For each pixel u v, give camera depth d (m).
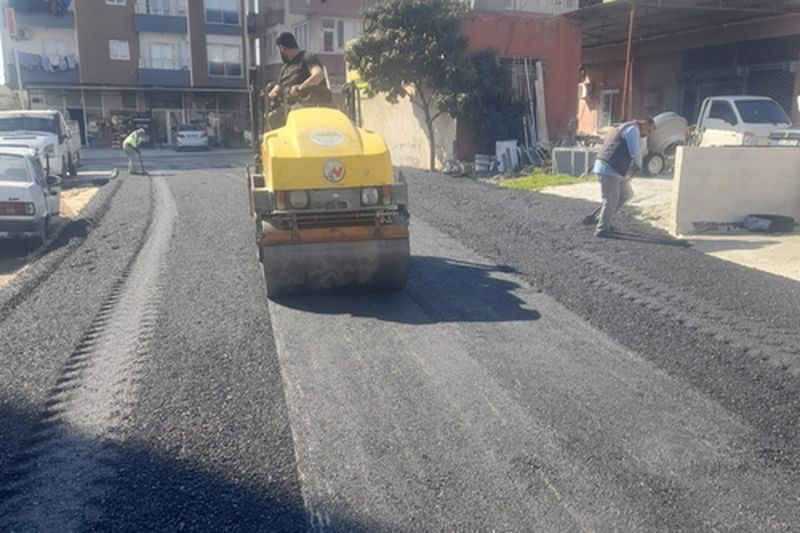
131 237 11.25
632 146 10.07
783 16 20.16
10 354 5.95
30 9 43.31
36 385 5.29
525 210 12.91
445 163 20.80
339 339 6.25
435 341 6.16
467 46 20.72
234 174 22.39
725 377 5.30
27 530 3.53
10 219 10.73
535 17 21.56
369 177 7.27
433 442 4.37
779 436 4.41
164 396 5.05
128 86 45.28
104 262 9.45
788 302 7.13
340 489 3.87
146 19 44.97
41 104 44.69
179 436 4.46
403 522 3.57
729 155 10.47
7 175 11.30
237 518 3.61
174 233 11.41
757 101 16.64
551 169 18.77
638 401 4.91
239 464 4.12
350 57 20.84
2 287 8.36
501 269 8.69
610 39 26.12
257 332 6.42
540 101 21.39
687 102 24.50
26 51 44.06
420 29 20.00
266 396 5.05
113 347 6.11
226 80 47.59
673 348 5.90
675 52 24.78
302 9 38.56
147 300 7.51
